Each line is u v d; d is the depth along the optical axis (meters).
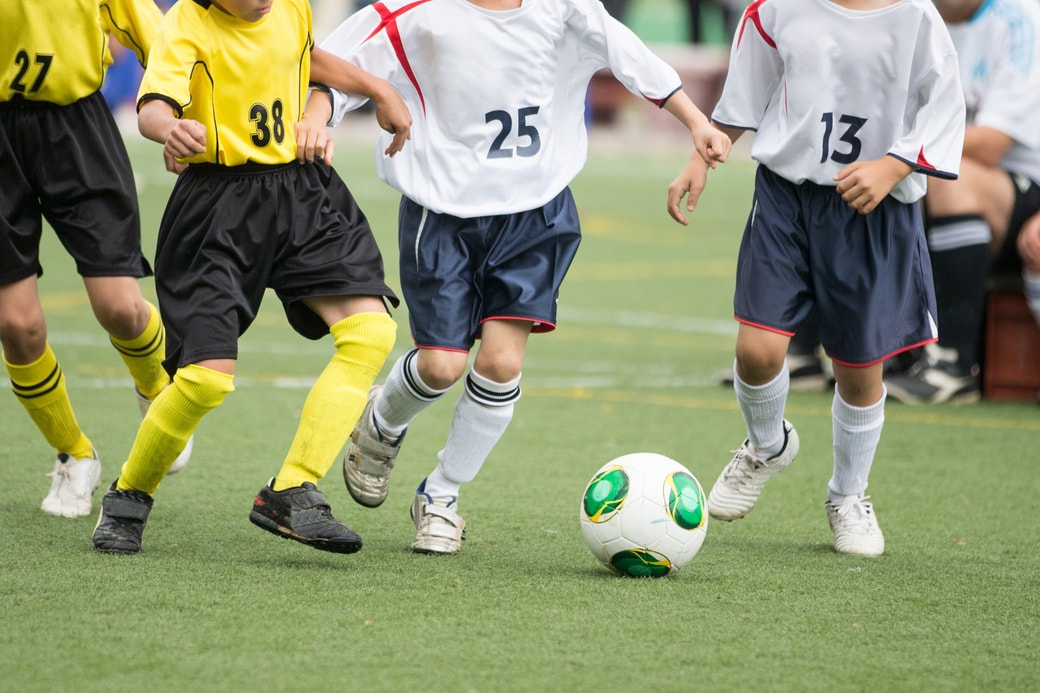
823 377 29.30
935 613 13.53
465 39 15.34
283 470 14.59
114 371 27.91
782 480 20.77
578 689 10.84
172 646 11.64
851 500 16.59
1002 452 23.12
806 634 12.60
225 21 14.43
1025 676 11.56
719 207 71.25
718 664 11.60
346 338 14.76
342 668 11.17
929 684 11.27
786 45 15.88
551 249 15.48
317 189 15.13
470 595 13.62
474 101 15.38
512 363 15.35
